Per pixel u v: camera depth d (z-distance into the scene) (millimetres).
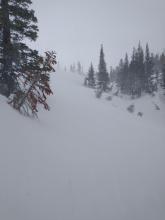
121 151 16672
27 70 16469
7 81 16875
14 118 12852
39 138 12320
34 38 17766
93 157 13578
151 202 10359
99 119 27297
